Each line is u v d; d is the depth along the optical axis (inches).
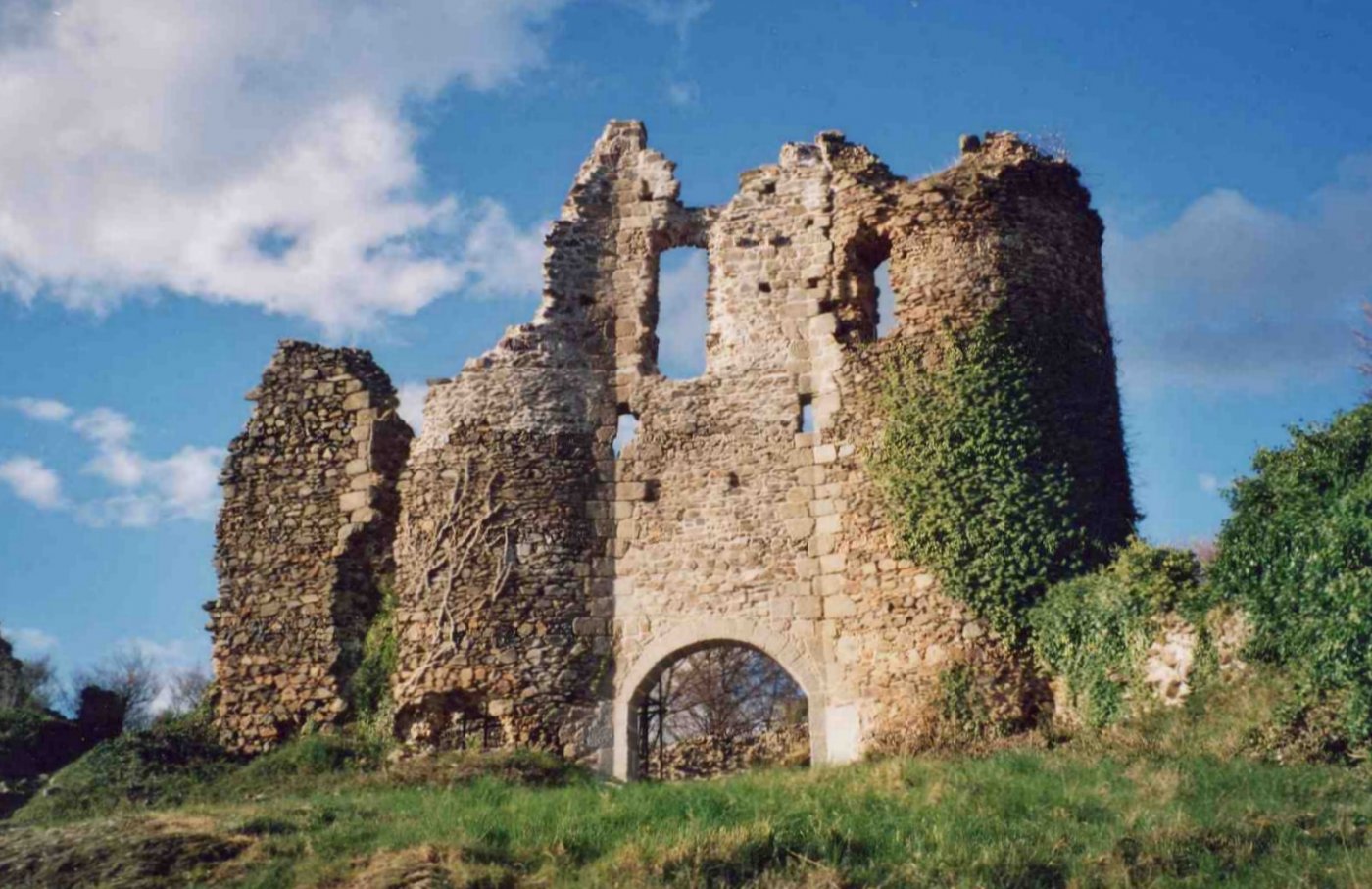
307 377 1013.2
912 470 874.1
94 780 864.9
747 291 971.3
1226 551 734.5
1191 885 529.3
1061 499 854.5
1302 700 679.1
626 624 918.4
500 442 947.3
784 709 1416.1
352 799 738.8
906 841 590.9
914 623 848.9
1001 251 907.4
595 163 1023.0
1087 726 783.1
